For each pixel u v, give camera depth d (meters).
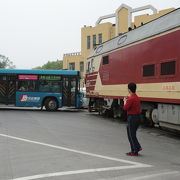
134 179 5.36
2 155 7.14
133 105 7.30
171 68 10.13
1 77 21.50
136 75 12.77
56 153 7.45
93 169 6.00
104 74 16.72
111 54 15.80
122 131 11.75
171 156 7.36
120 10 37.22
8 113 18.97
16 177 5.41
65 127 12.57
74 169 5.98
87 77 20.25
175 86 9.84
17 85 21.52
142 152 7.80
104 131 11.65
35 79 21.50
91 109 19.86
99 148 8.20
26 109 23.08
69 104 21.52
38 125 12.99
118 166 6.27
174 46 10.02
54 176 5.48
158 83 10.95
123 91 14.09
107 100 16.72
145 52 12.05
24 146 8.26
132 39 13.44
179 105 9.75
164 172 5.84
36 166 6.18
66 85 21.59
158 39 11.10
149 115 12.41
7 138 9.51
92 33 42.66
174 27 10.03
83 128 12.39
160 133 11.49
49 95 21.47
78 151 7.73
